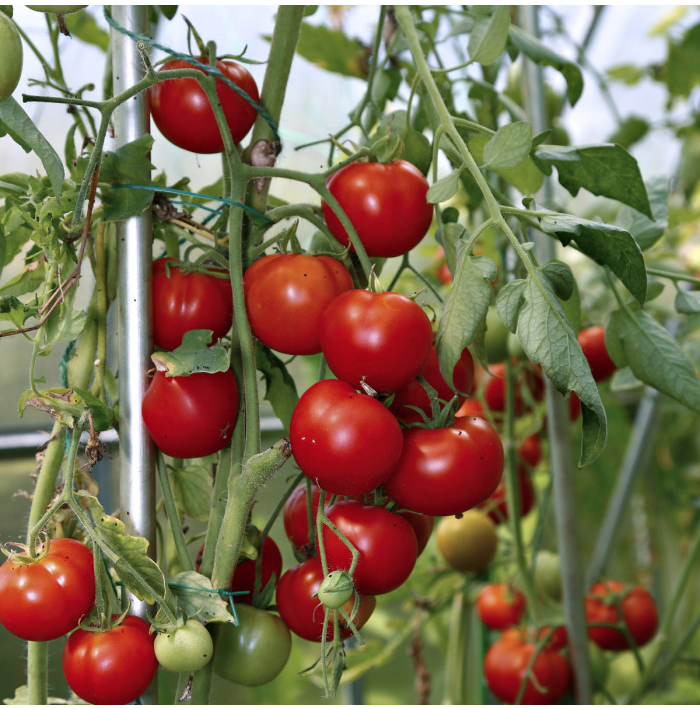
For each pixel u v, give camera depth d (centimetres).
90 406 50
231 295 56
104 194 52
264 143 55
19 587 46
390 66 81
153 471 54
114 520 46
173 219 55
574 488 83
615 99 150
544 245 81
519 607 93
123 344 53
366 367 45
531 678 81
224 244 56
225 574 50
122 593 53
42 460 57
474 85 79
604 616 91
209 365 47
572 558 83
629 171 58
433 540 107
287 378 61
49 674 99
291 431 46
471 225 90
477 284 46
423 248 107
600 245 51
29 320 72
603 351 77
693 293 65
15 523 112
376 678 146
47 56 74
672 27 130
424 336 45
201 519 60
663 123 120
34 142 46
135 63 53
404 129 62
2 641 109
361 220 52
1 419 110
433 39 76
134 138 53
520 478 97
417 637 102
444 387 52
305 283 49
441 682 146
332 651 45
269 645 53
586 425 43
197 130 54
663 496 137
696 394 61
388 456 44
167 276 54
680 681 137
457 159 65
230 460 54
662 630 97
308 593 51
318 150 113
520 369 88
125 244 53
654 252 99
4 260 52
